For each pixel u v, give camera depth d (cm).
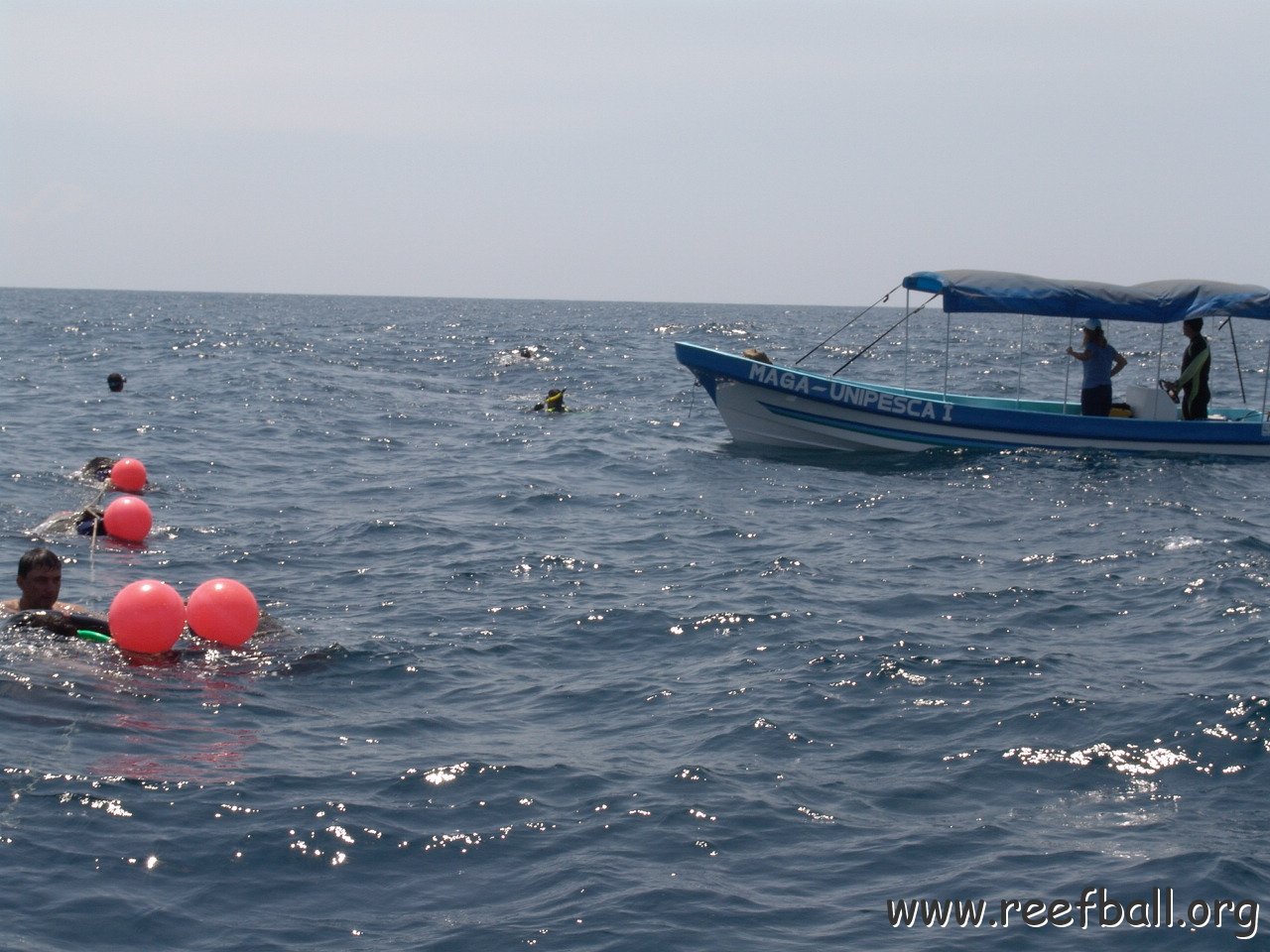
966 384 3262
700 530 1323
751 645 891
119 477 1441
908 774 660
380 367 3800
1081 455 1784
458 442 2047
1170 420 1778
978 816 607
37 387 2705
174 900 509
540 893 525
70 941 473
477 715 743
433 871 544
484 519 1370
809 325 9450
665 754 683
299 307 13550
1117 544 1227
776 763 672
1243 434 1777
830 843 578
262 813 587
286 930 491
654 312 14650
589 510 1438
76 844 548
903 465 1744
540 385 3269
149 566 1100
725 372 1862
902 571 1128
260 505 1420
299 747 675
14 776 609
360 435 2108
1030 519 1373
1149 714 731
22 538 1175
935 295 1741
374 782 629
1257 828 591
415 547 1207
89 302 12494
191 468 1667
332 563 1134
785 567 1134
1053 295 1712
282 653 841
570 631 930
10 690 726
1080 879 541
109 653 805
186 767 637
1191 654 860
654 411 2598
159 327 6178
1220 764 664
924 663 841
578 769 657
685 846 571
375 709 745
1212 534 1261
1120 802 623
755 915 510
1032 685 791
